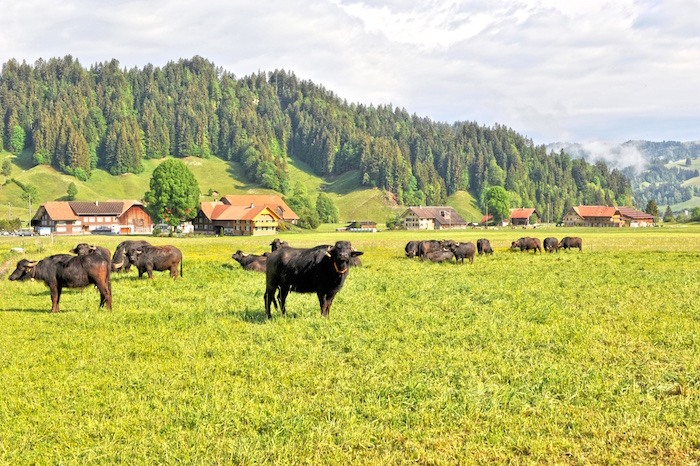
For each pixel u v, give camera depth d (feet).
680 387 30.12
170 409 27.96
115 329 47.06
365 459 22.86
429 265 115.65
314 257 50.19
